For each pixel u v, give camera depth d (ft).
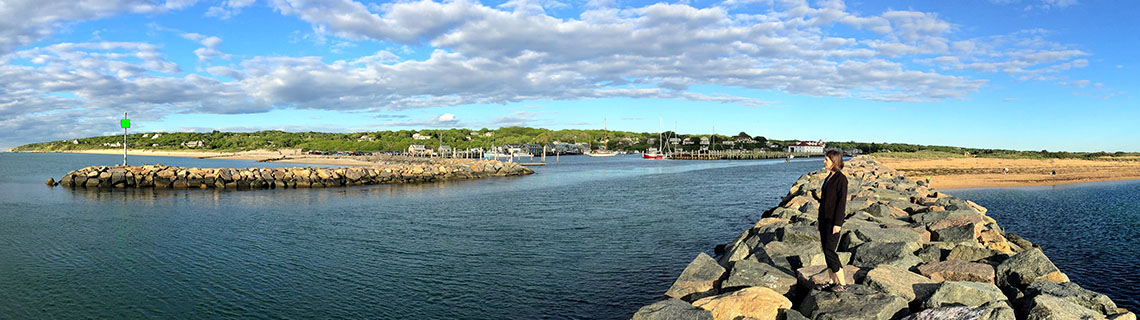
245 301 35.78
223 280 40.83
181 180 143.02
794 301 29.63
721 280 33.19
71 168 254.68
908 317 23.94
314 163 393.70
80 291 37.73
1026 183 150.92
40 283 39.63
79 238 58.49
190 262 46.70
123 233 62.18
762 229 46.85
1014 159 283.59
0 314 32.89
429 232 63.26
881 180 111.34
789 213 56.59
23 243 55.31
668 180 180.86
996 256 35.27
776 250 37.37
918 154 322.14
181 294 37.27
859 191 77.15
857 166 178.29
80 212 83.56
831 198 26.40
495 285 39.86
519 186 152.87
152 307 34.47
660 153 594.24
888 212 56.54
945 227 43.80
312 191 135.23
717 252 51.19
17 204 95.96
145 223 71.00
